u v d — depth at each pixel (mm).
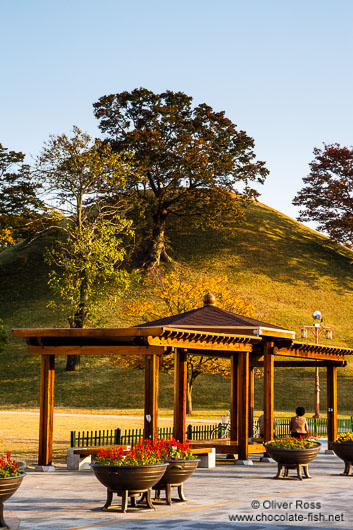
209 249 87625
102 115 76938
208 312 21766
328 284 82062
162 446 12562
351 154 88688
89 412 45688
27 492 13812
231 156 79125
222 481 15977
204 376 60125
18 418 39188
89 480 16141
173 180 76875
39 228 70500
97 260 51688
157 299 67688
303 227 103875
